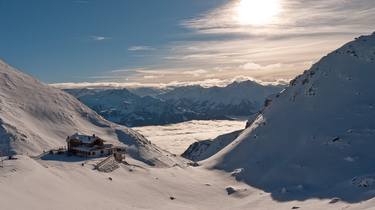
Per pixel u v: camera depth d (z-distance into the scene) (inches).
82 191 3543.3
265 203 4264.3
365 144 5073.8
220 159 6304.1
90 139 5782.5
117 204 3528.5
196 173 5674.2
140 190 4217.5
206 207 4178.2
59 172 3828.7
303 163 5098.4
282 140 5954.7
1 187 2832.2
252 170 5457.7
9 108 7751.0
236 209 4104.3
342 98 6240.2
